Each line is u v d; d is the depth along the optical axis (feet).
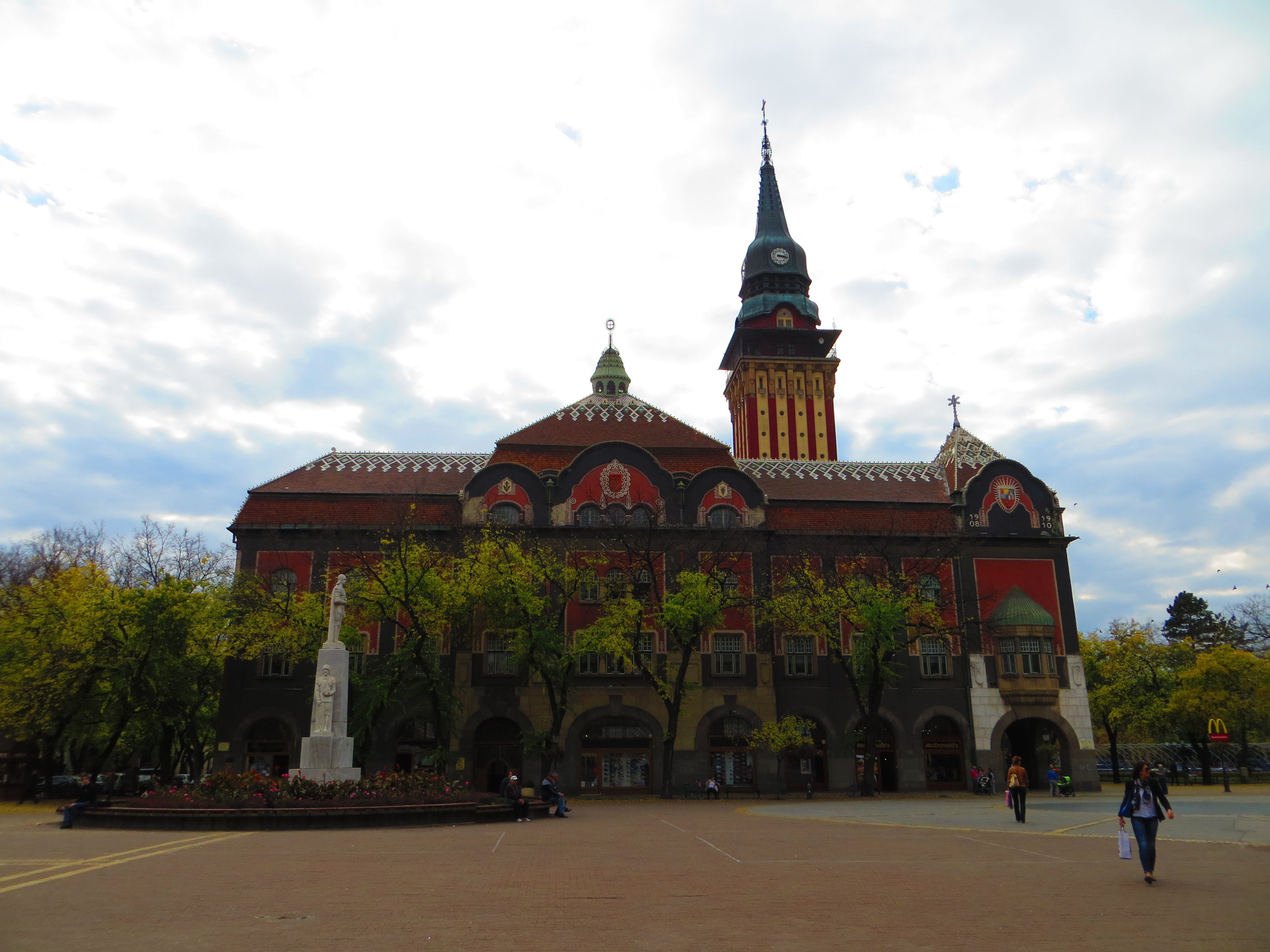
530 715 173.68
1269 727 268.82
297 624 160.15
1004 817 110.01
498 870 61.82
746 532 186.19
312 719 132.98
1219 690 224.74
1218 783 226.17
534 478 189.67
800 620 170.71
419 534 181.27
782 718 180.86
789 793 178.19
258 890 52.70
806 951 37.96
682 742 175.01
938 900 50.31
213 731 197.98
